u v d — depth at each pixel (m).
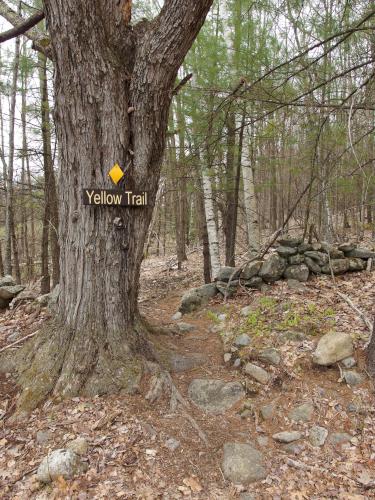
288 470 3.02
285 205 17.47
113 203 3.65
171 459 3.01
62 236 3.90
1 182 10.64
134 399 3.56
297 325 4.74
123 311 3.95
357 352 4.17
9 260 9.32
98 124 3.55
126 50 3.67
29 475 2.85
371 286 5.64
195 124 5.87
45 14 3.39
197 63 6.36
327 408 3.61
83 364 3.71
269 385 3.98
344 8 4.09
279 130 5.60
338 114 4.88
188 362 4.42
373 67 3.97
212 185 7.91
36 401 3.56
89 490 2.69
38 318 5.31
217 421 3.57
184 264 13.70
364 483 2.84
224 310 5.81
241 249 13.01
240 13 5.81
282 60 5.20
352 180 6.67
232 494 2.78
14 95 8.39
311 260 6.23
